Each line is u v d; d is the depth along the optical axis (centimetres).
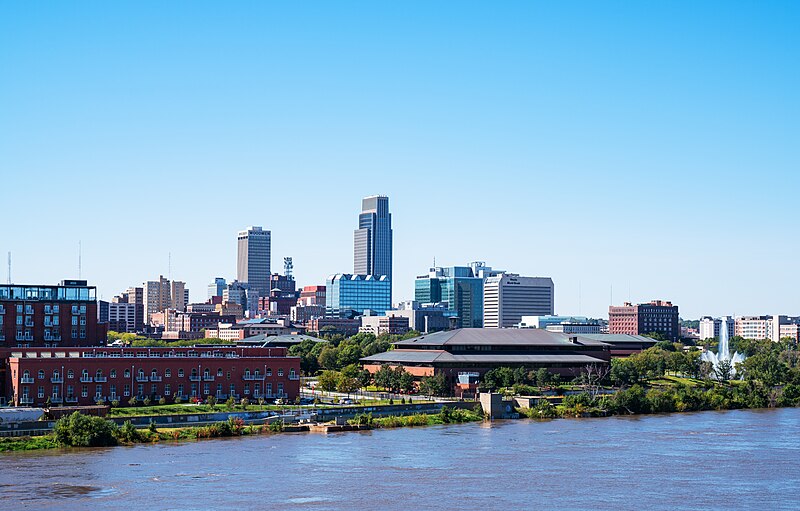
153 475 18488
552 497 17000
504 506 16312
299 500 16575
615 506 16388
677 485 18050
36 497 16600
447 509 16075
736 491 17588
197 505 16175
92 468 19100
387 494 17088
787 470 19575
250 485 17700
